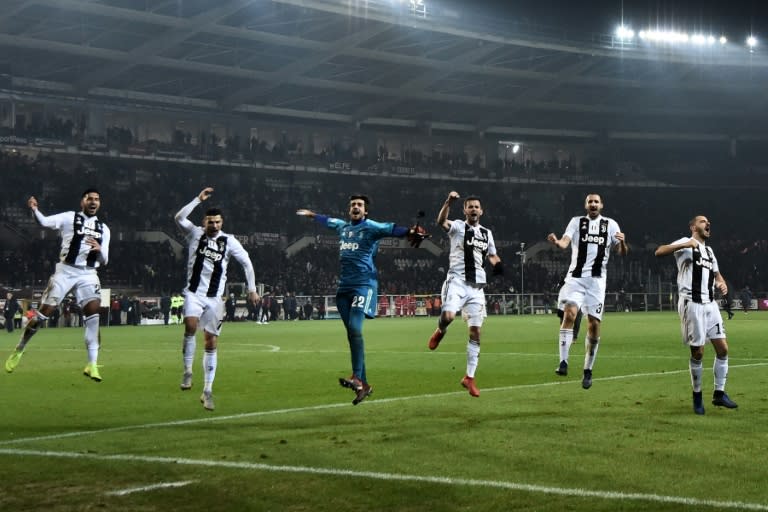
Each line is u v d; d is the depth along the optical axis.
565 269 72.50
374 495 6.55
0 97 56.72
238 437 9.16
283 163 66.75
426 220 70.81
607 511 6.05
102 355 21.95
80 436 9.30
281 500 6.44
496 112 75.25
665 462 7.64
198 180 65.19
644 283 70.81
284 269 59.12
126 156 59.94
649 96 74.88
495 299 61.09
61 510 6.21
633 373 15.80
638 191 78.12
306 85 64.25
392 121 76.00
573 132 81.56
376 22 55.16
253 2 49.69
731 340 25.72
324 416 10.70
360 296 11.12
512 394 12.73
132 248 55.22
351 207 11.37
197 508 6.25
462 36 58.62
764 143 83.62
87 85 59.66
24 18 49.44
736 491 6.57
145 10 49.56
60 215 13.71
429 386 14.09
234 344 26.61
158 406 11.85
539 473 7.24
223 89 64.44
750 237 75.12
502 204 73.75
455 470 7.38
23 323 43.00
